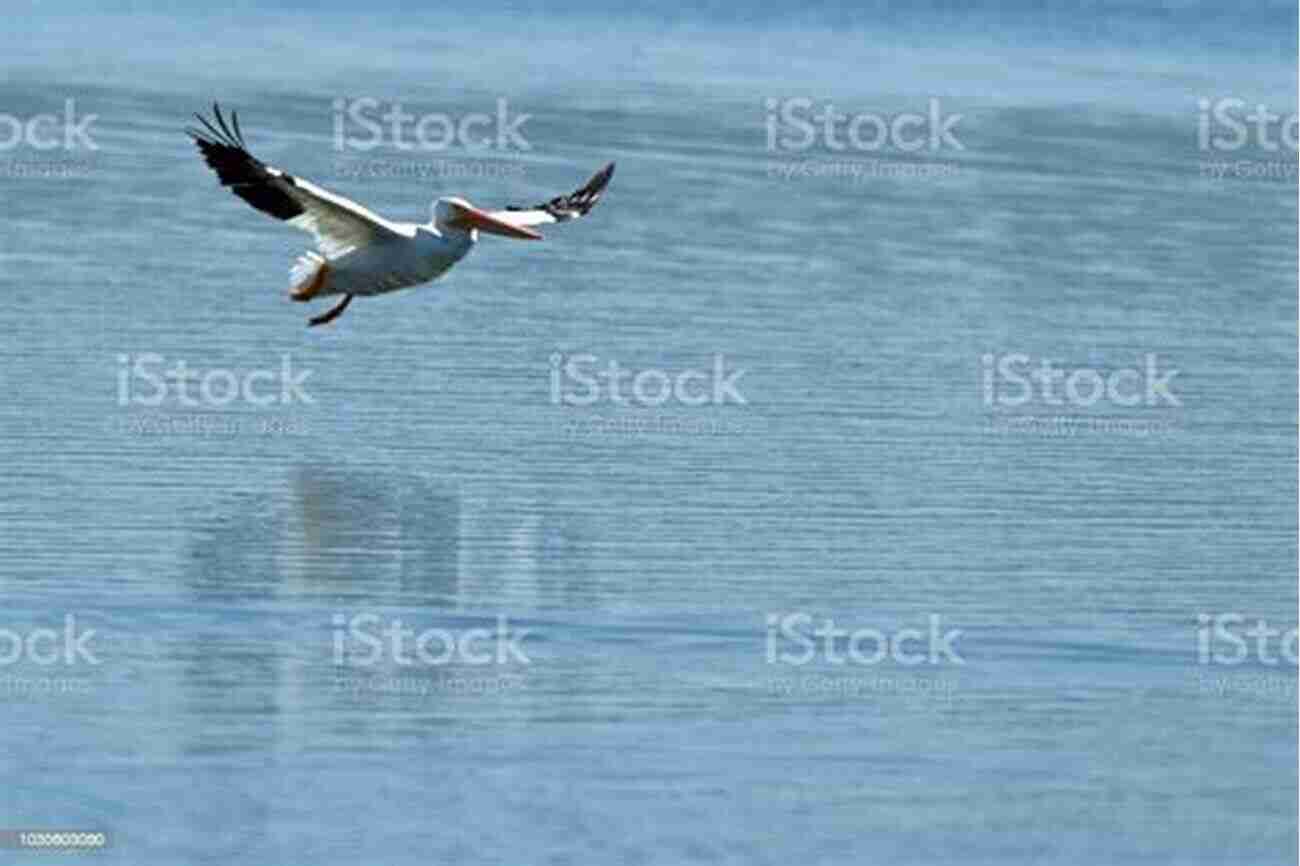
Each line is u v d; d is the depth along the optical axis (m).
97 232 24.77
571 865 12.80
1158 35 42.81
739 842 13.05
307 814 13.28
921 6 44.22
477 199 27.20
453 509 17.89
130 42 35.84
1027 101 35.41
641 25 41.09
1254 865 13.05
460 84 34.09
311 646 15.45
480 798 13.49
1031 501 18.52
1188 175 30.41
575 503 18.11
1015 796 13.76
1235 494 18.88
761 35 40.75
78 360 20.80
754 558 17.12
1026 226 27.23
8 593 16.03
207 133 28.36
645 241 25.61
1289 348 22.95
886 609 16.30
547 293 23.44
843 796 13.68
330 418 19.73
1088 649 15.77
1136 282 25.09
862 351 22.20
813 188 28.48
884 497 18.50
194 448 18.92
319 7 40.47
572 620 15.95
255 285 23.16
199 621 15.76
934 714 14.80
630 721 14.54
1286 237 27.34
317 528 17.39
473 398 20.36
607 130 31.19
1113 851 13.18
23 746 13.95
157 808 13.28
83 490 17.94
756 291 23.94
